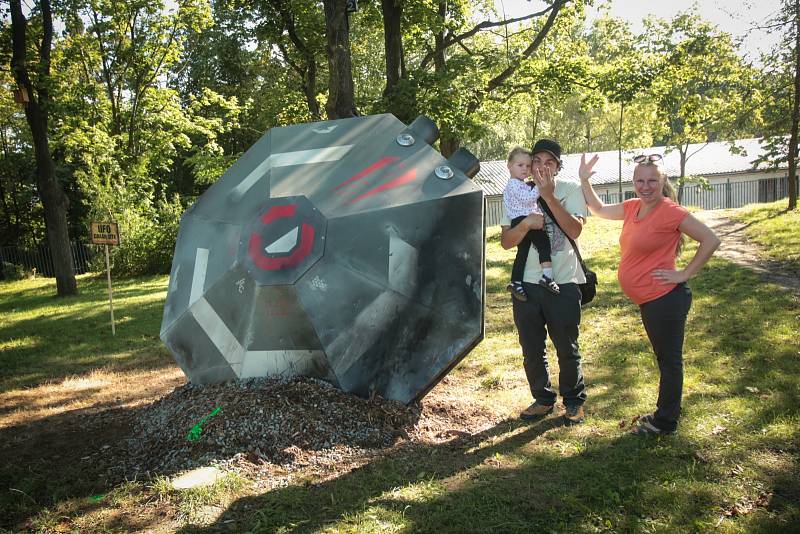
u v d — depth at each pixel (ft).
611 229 61.11
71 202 117.19
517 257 15.02
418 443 14.37
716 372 17.63
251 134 111.34
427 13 59.47
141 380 24.70
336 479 12.57
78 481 13.42
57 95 59.11
